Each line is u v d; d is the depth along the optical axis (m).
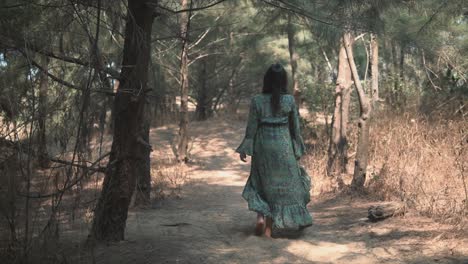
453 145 7.30
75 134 3.69
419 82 11.86
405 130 8.74
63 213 4.98
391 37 5.59
